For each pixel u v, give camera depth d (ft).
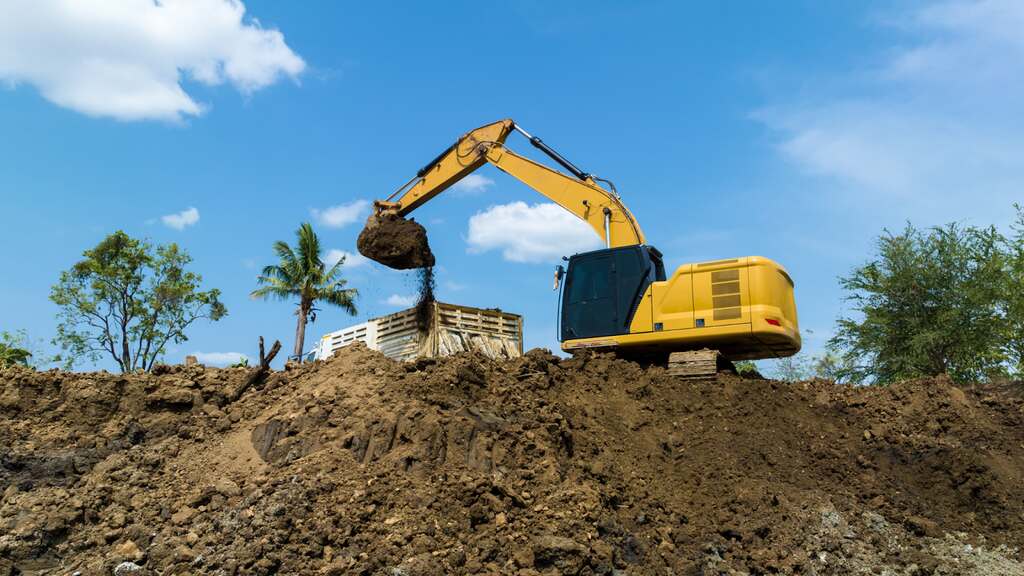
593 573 24.32
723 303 39.04
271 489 26.21
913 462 34.58
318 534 23.99
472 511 25.90
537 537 25.17
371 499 25.82
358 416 30.09
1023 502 32.12
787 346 40.60
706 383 38.58
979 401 39.99
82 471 29.19
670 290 40.34
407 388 31.78
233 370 37.32
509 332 47.47
